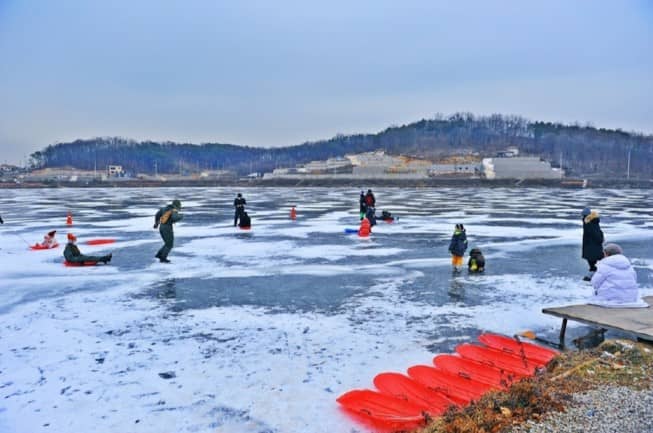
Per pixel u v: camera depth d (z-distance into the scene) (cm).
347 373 565
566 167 14000
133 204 4109
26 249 1552
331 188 9194
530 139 18662
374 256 1411
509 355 629
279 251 1502
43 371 572
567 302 893
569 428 362
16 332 717
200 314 811
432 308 851
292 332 716
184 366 586
